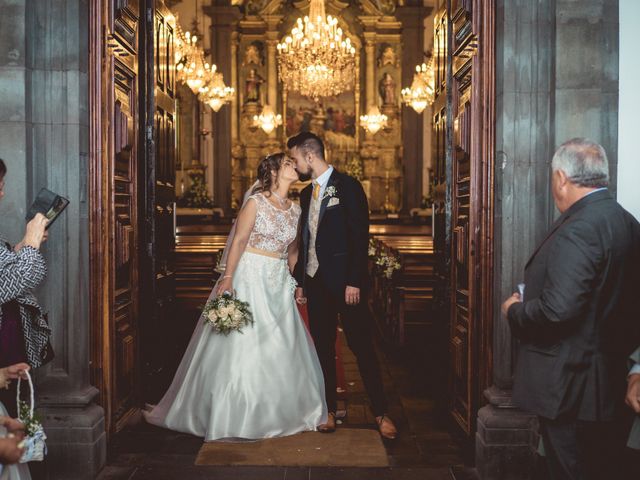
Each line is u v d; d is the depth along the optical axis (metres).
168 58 5.54
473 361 4.16
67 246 3.82
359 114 20.88
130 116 4.49
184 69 13.41
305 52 16.14
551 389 2.58
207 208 18.95
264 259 4.62
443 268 5.08
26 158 3.69
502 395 3.85
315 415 4.65
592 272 2.45
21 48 3.67
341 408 5.10
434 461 4.12
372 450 4.28
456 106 4.68
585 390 2.56
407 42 20.41
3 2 3.66
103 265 4.02
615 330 2.57
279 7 20.70
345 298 4.49
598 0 3.67
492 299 4.02
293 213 4.70
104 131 3.99
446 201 4.81
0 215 3.68
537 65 3.81
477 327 4.15
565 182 2.62
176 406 4.63
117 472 3.90
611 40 3.77
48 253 3.81
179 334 7.73
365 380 4.56
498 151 3.89
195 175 19.28
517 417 3.80
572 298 2.42
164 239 5.32
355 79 20.80
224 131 20.12
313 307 4.67
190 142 19.27
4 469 2.60
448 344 4.85
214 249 9.43
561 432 2.60
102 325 4.04
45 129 3.79
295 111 20.88
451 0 4.73
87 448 3.76
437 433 4.66
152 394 5.04
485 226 4.04
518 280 3.82
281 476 3.85
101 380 4.05
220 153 20.12
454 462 4.11
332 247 4.54
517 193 3.82
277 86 20.80
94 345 4.02
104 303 4.04
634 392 2.45
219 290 4.53
